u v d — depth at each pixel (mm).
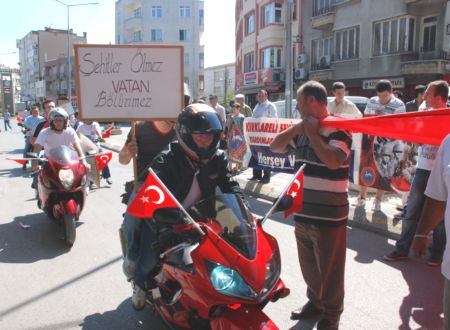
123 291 4488
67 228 5645
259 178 9922
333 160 3148
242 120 10609
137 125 4148
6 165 13953
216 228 2752
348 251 5551
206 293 2543
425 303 4180
